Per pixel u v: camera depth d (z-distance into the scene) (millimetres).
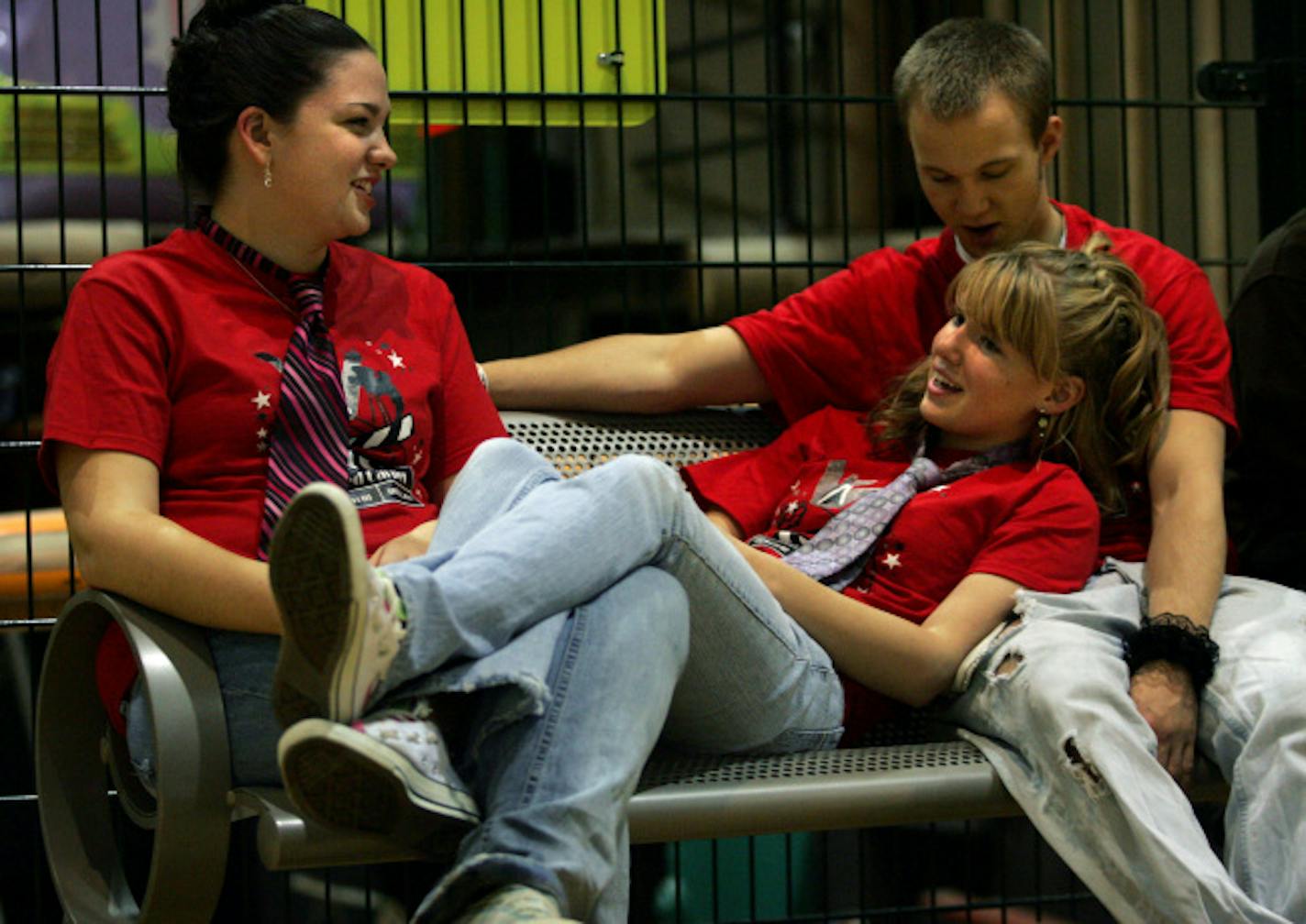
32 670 8984
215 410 6422
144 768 6293
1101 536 7875
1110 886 6180
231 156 6641
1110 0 15336
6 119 9969
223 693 5988
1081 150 15602
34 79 10109
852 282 8680
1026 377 7562
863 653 6844
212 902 5898
